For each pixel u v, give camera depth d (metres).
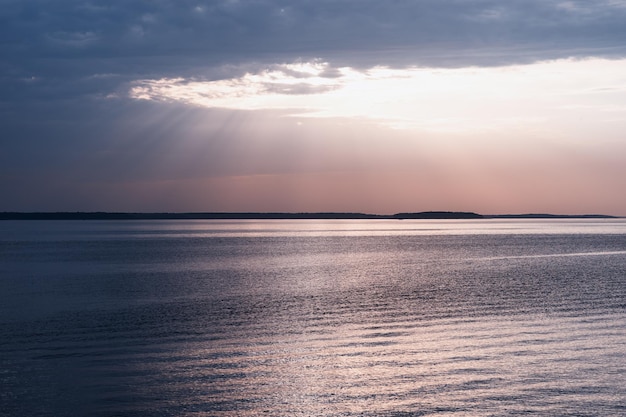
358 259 76.12
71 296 41.34
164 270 60.78
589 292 41.53
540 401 18.02
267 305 36.62
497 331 27.67
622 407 17.55
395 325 29.58
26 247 104.25
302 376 20.61
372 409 17.61
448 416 17.05
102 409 17.81
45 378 20.59
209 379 20.41
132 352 24.19
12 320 31.75
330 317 32.12
